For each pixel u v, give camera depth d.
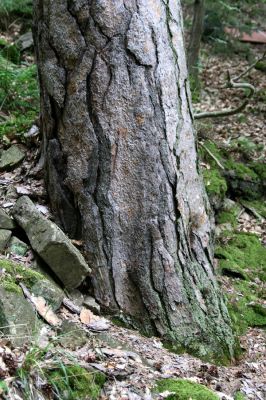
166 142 2.22
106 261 2.21
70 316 2.07
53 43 2.24
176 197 2.23
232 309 2.57
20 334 1.84
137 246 2.20
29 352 1.74
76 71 2.21
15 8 4.31
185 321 2.20
